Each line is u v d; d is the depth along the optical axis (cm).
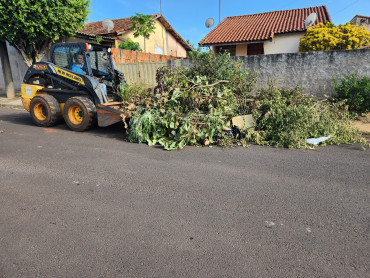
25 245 230
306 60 882
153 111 592
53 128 699
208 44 1376
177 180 372
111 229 254
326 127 584
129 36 1705
